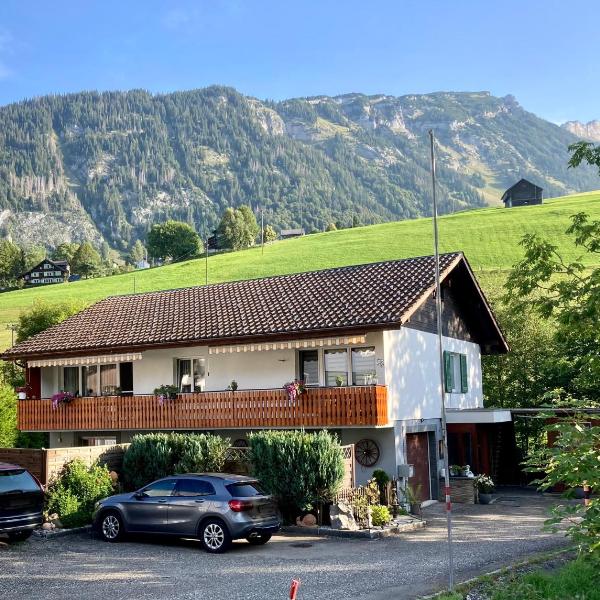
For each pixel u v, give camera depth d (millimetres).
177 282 96625
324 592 13289
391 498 23422
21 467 19531
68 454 22047
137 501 18703
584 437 11617
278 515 19125
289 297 30328
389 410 25500
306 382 27609
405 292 26828
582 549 11719
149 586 13945
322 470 20734
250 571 15305
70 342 32031
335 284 30312
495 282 53438
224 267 102562
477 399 34438
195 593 13312
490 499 27453
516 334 37719
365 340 26172
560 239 91250
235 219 168500
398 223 133625
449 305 32000
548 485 11719
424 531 21016
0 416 34281
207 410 27891
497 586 12930
